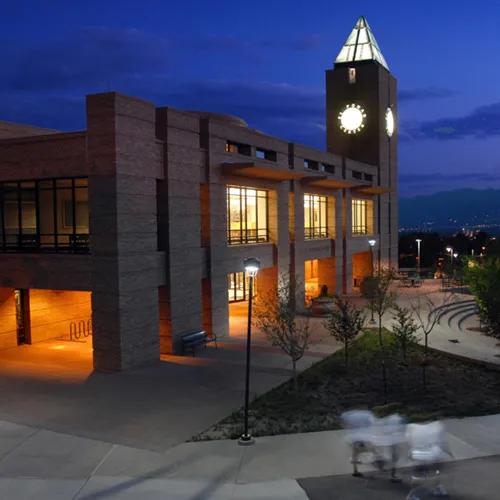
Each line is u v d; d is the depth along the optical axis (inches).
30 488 423.2
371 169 1931.6
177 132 920.9
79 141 834.2
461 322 1267.2
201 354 911.7
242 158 1134.4
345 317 856.9
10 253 894.4
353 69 1996.8
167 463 468.4
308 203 1518.2
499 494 402.3
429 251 3449.8
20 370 794.2
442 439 461.1
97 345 802.8
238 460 472.7
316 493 410.6
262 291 1291.8
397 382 741.9
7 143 895.7
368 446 449.7
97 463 469.1
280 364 829.8
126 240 803.4
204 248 1016.9
